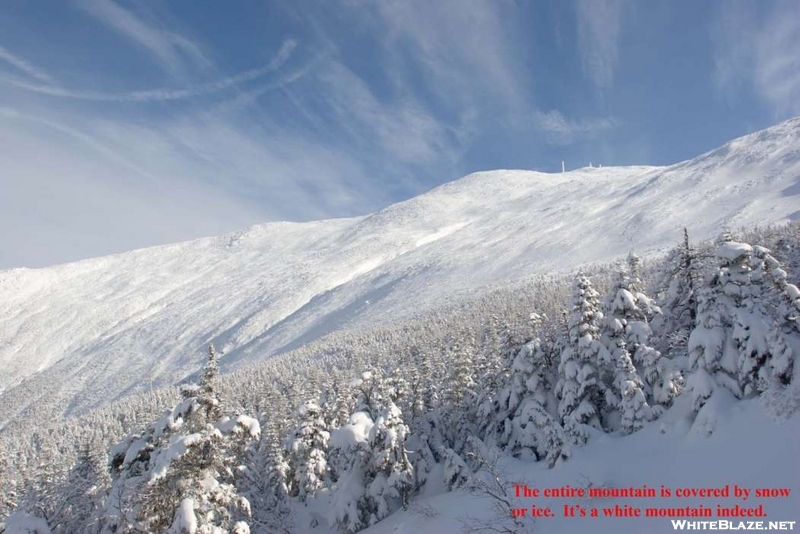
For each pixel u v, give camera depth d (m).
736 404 21.16
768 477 17.12
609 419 27.59
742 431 19.77
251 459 37.56
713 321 22.56
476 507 24.94
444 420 35.41
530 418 29.19
